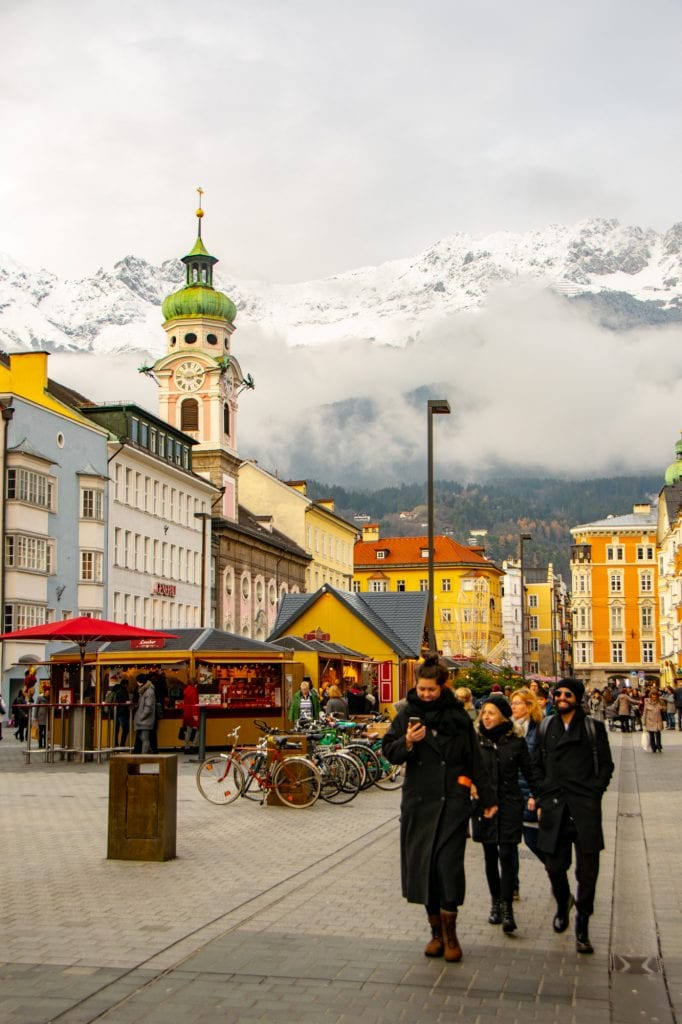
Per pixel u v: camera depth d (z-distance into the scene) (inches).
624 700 2411.4
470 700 692.1
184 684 1486.2
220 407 3772.1
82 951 410.3
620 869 613.6
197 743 1454.2
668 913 494.6
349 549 5022.1
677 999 361.4
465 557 5733.3
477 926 466.0
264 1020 333.4
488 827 455.2
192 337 3870.6
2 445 2241.6
